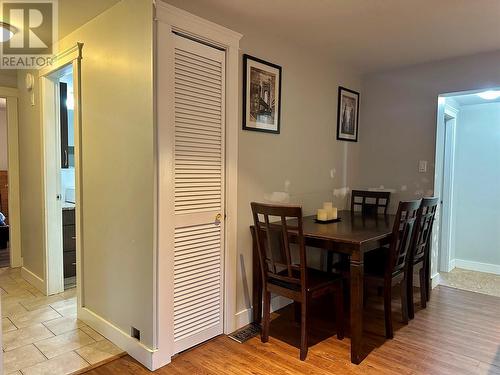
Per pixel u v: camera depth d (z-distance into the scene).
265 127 2.73
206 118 2.27
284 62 2.88
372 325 2.67
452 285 3.65
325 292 2.30
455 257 4.37
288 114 2.96
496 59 3.05
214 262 2.39
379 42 2.91
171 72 2.03
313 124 3.24
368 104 3.84
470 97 3.79
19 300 3.08
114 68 2.22
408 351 2.27
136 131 2.07
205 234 2.31
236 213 2.50
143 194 2.04
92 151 2.46
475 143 4.16
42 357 2.16
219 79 2.34
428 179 3.47
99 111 2.38
